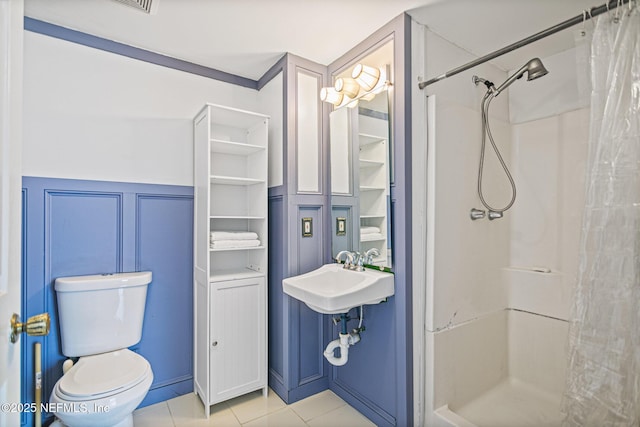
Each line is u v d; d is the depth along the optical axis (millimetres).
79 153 1866
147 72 2082
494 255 2170
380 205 1827
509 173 2105
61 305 1710
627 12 1140
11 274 706
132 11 1694
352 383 2057
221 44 2014
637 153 1135
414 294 1733
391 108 1768
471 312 1979
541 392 2078
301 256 2137
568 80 2061
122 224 1985
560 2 1604
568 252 2051
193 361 2203
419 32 1776
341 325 2064
